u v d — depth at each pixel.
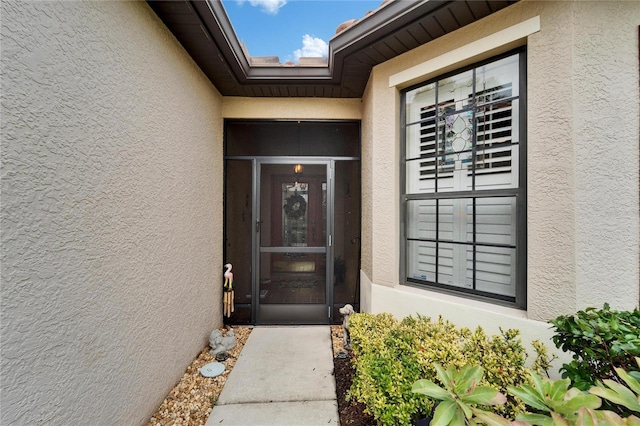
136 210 1.91
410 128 2.95
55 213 1.30
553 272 1.98
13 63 1.12
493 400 1.16
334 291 3.98
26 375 1.16
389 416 1.48
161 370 2.20
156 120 2.17
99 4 1.58
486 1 2.11
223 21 2.45
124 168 1.79
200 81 3.01
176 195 2.48
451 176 2.68
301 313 3.89
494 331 2.23
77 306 1.42
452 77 2.63
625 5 1.93
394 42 2.62
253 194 3.91
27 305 1.17
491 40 2.24
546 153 2.02
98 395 1.54
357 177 3.97
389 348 1.98
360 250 3.88
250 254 3.95
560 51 1.95
